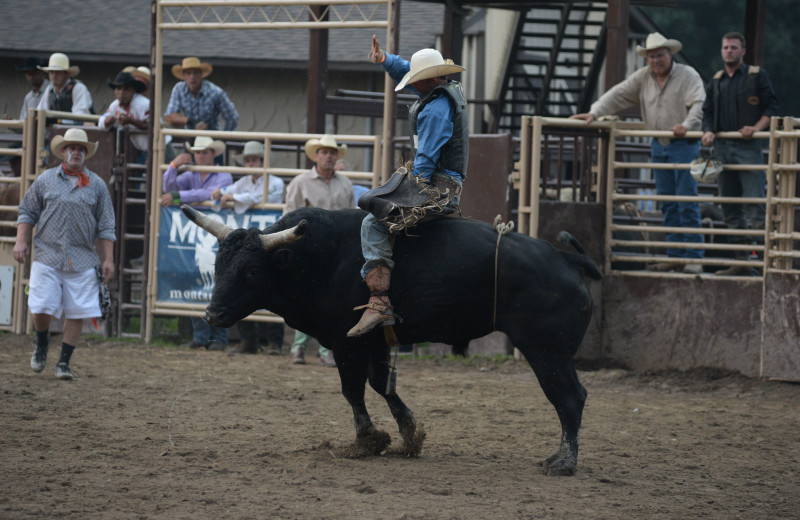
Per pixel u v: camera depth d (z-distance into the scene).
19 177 28.78
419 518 10.81
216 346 26.38
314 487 12.17
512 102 43.41
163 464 13.21
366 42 42.44
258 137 25.66
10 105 45.28
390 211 12.86
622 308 23.86
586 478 13.24
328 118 43.25
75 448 13.98
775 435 16.98
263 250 13.30
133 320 31.78
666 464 14.44
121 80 28.66
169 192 26.33
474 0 35.69
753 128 22.41
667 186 24.12
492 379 22.42
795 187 22.41
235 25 26.02
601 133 24.02
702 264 23.38
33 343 26.11
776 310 22.06
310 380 21.50
